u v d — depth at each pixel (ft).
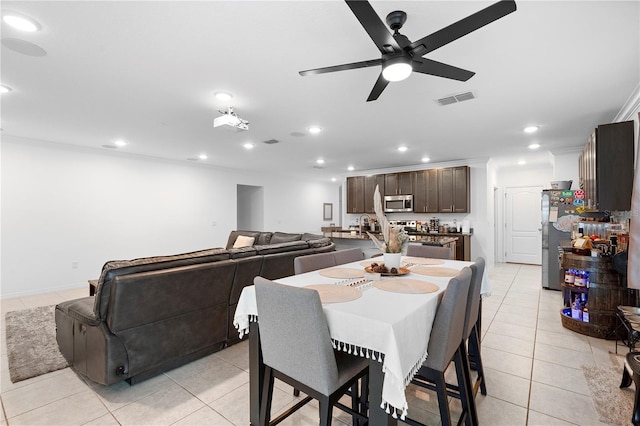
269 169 25.82
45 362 8.48
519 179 24.35
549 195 16.17
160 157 20.18
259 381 5.75
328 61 7.54
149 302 7.10
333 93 9.48
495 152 18.30
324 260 8.68
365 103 10.31
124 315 6.75
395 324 4.14
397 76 5.88
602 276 10.06
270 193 28.84
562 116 11.63
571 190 15.75
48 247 15.92
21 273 15.11
